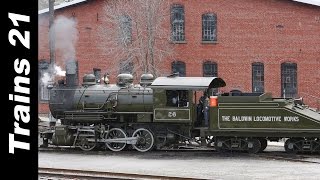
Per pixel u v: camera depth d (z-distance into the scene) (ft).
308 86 115.34
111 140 66.59
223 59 117.91
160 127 66.23
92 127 67.77
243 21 117.19
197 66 118.42
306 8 115.03
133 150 68.64
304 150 61.98
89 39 121.39
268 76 116.47
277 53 116.26
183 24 118.83
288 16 115.75
